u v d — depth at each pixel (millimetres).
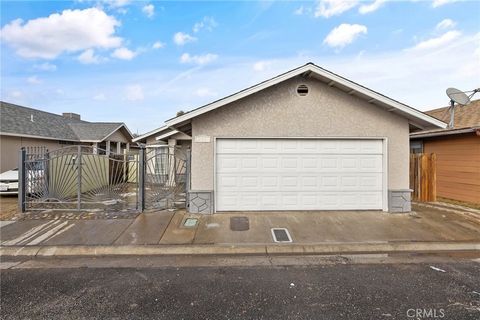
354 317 2988
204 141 7477
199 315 3039
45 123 18062
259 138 7586
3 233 5797
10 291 3602
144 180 7691
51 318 2994
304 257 4832
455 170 9906
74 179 9812
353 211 7680
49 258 4809
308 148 7691
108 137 20547
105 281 3893
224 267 4391
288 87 7566
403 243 5277
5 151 13719
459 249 5195
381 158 7762
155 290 3619
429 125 7871
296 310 3129
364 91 7113
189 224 6441
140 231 5938
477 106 11906
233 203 7594
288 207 7664
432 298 3393
